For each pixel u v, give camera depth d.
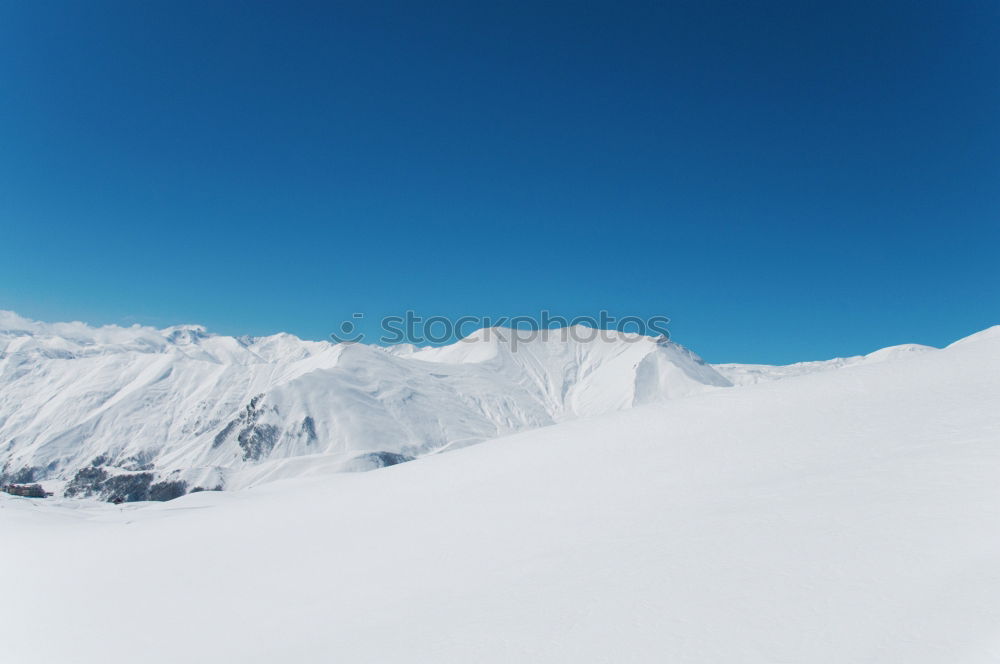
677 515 16.23
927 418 21.17
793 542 11.65
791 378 34.62
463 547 18.16
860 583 9.33
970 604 7.91
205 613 16.98
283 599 16.91
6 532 38.75
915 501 12.46
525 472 27.89
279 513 31.73
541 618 10.70
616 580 11.84
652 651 8.63
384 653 10.73
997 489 12.06
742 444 23.81
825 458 19.19
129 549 28.55
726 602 9.68
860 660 7.34
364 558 19.44
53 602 20.55
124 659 14.34
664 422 31.02
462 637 10.62
